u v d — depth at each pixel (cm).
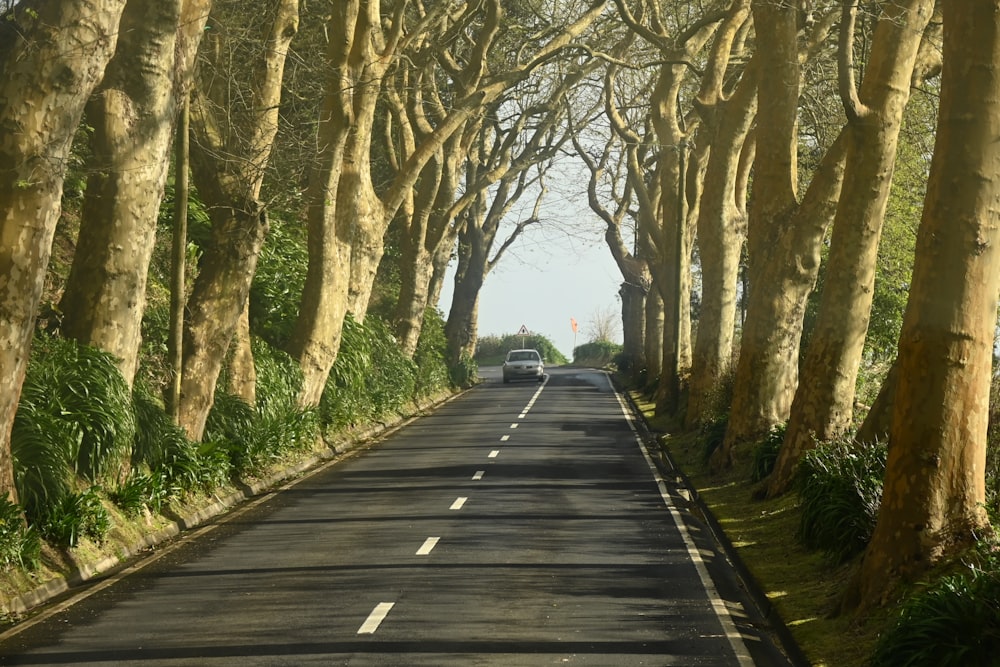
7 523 1608
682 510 2414
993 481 1589
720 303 3819
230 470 2755
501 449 3662
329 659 1208
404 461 3369
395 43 3609
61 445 1889
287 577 1703
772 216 2831
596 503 2494
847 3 2134
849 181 2302
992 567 1189
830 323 2353
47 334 2145
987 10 1256
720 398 3709
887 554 1343
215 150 2686
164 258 3244
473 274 7388
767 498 2381
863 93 2253
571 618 1412
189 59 2191
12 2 1528
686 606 1493
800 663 1238
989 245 1292
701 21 3862
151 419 2328
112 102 2031
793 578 1675
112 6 1546
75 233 3178
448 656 1219
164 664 1205
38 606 1577
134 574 1778
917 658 1088
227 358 3020
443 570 1736
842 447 2116
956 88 1278
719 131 3697
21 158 1513
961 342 1305
